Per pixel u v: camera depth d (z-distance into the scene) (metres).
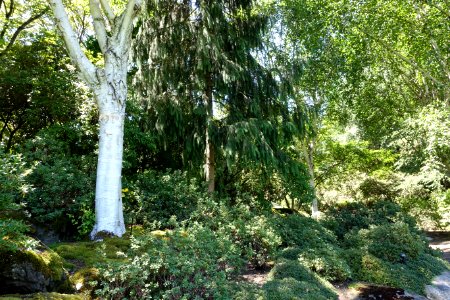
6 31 10.30
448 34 9.47
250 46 8.59
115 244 4.51
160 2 8.10
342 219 9.04
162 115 7.86
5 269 2.82
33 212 4.75
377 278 5.53
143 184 6.89
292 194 9.46
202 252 3.97
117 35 5.18
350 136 16.95
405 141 12.16
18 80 7.23
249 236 5.60
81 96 7.18
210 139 7.84
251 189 9.80
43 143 5.63
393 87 13.75
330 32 11.42
